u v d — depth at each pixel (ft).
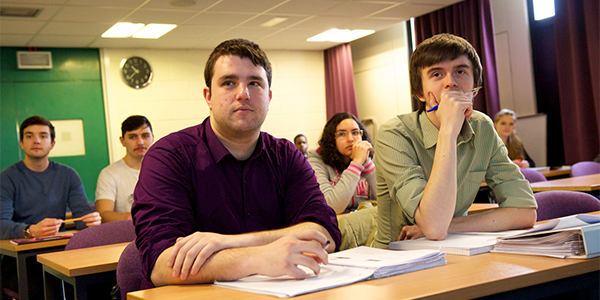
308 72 24.40
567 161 16.26
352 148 8.75
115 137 20.18
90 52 19.94
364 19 19.06
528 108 17.87
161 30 18.19
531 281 2.82
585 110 15.49
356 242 6.15
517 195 4.70
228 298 2.76
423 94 4.95
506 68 18.44
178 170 4.23
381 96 23.00
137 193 4.10
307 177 4.84
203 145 4.47
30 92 18.98
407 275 3.02
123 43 19.62
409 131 5.02
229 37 20.10
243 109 4.25
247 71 4.29
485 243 3.74
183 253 3.33
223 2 15.44
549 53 17.51
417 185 4.50
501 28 18.48
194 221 4.34
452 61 4.67
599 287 3.14
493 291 2.69
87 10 15.08
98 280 5.18
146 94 20.83
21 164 10.19
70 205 10.48
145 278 3.66
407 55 21.57
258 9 16.53
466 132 4.78
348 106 23.26
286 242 3.16
